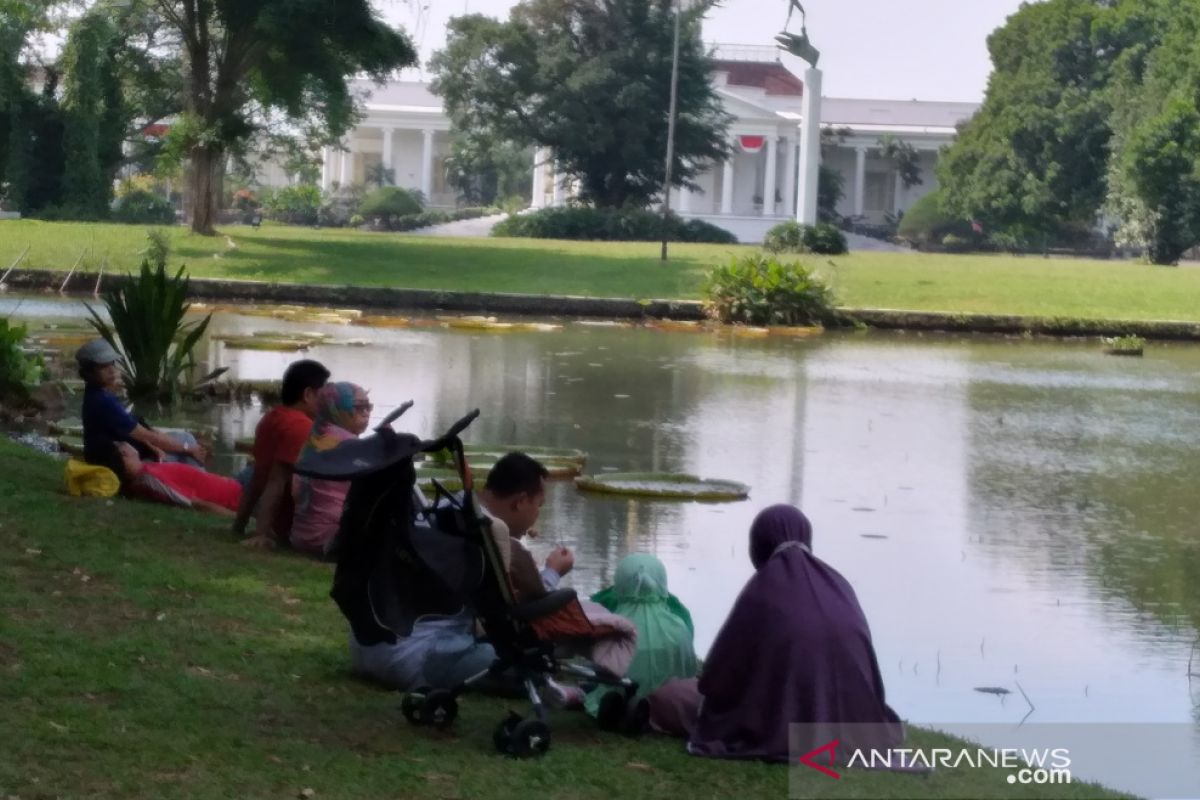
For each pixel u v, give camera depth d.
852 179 95.00
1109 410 19.17
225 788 4.76
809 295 30.61
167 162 38.78
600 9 62.09
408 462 5.62
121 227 39.56
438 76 62.34
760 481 13.10
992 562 10.34
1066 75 71.38
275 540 8.46
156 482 9.46
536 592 5.73
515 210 75.69
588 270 35.88
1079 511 12.31
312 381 8.55
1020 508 12.37
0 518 8.39
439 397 17.53
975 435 16.50
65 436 12.84
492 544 5.54
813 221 49.53
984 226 73.62
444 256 37.66
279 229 47.59
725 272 30.77
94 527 8.43
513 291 32.41
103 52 42.25
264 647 6.47
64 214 46.75
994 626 8.71
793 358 24.34
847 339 28.78
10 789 4.60
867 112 97.19
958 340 29.66
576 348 24.34
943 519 11.80
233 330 24.73
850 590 5.60
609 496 12.07
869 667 5.47
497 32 61.06
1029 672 7.82
